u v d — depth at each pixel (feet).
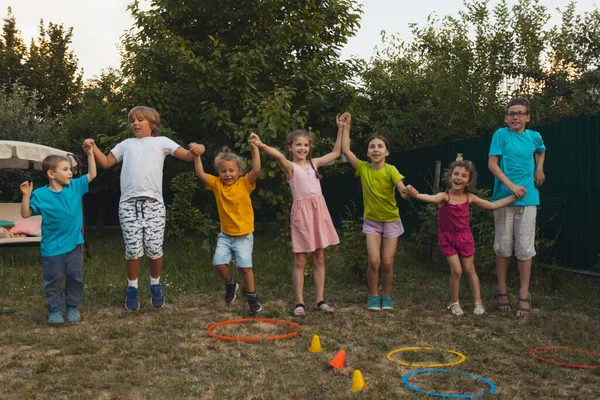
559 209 24.18
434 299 19.75
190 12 41.70
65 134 50.57
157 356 12.93
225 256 17.66
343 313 17.71
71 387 10.80
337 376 11.65
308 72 38.34
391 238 18.45
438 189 29.09
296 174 17.93
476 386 11.23
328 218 18.12
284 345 13.88
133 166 17.66
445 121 47.91
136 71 38.75
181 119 38.65
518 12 45.16
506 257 18.26
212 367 12.17
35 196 15.87
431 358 13.04
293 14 42.60
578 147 23.06
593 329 15.58
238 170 17.81
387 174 18.24
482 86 45.98
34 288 21.45
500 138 18.35
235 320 16.34
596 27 41.96
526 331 15.57
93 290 20.84
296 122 24.41
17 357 12.59
